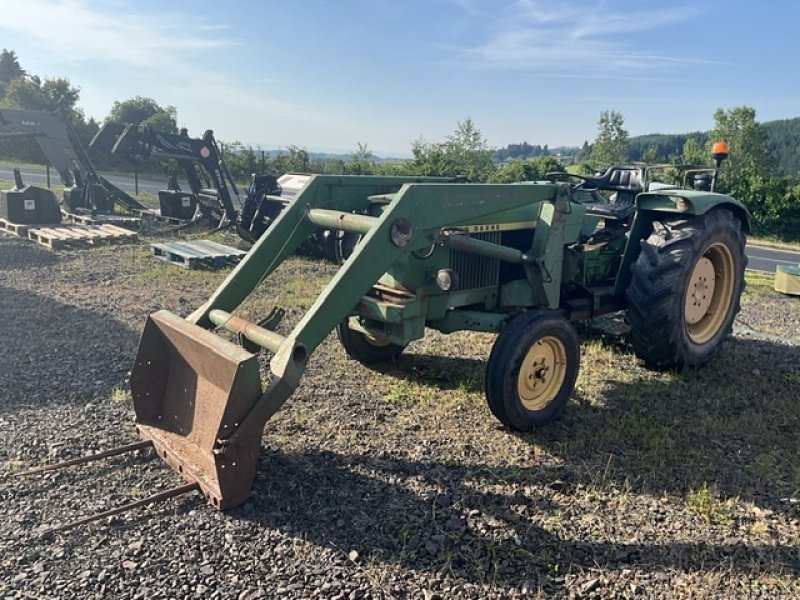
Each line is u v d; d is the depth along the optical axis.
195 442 3.42
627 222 5.72
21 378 4.71
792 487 3.56
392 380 4.97
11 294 7.26
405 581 2.69
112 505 3.15
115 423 4.02
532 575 2.76
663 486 3.53
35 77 43.44
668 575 2.79
